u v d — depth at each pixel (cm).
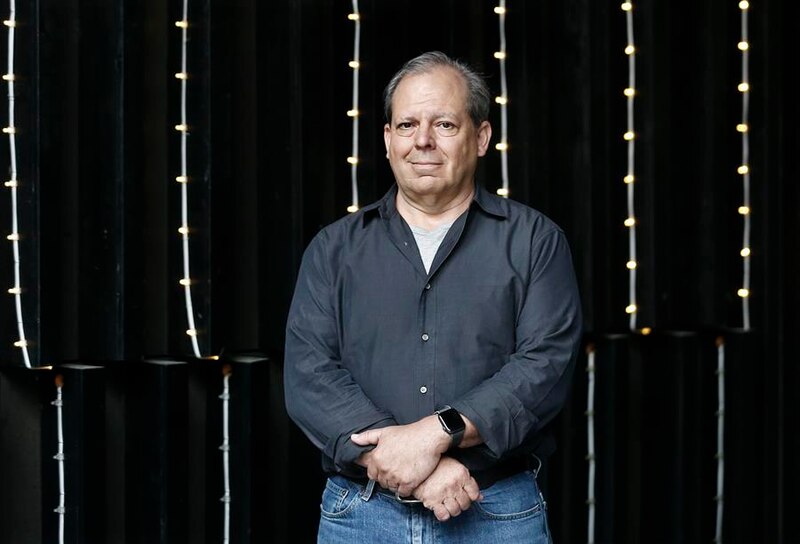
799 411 350
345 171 299
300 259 290
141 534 276
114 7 267
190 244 278
